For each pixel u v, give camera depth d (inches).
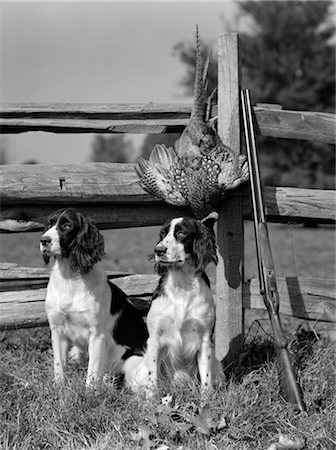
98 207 207.6
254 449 151.9
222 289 203.8
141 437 149.9
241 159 191.5
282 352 167.0
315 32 1224.8
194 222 177.2
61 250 177.6
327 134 215.5
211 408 158.9
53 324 185.8
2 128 203.3
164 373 188.4
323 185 1053.2
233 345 203.5
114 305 191.9
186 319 177.9
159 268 183.5
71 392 162.9
